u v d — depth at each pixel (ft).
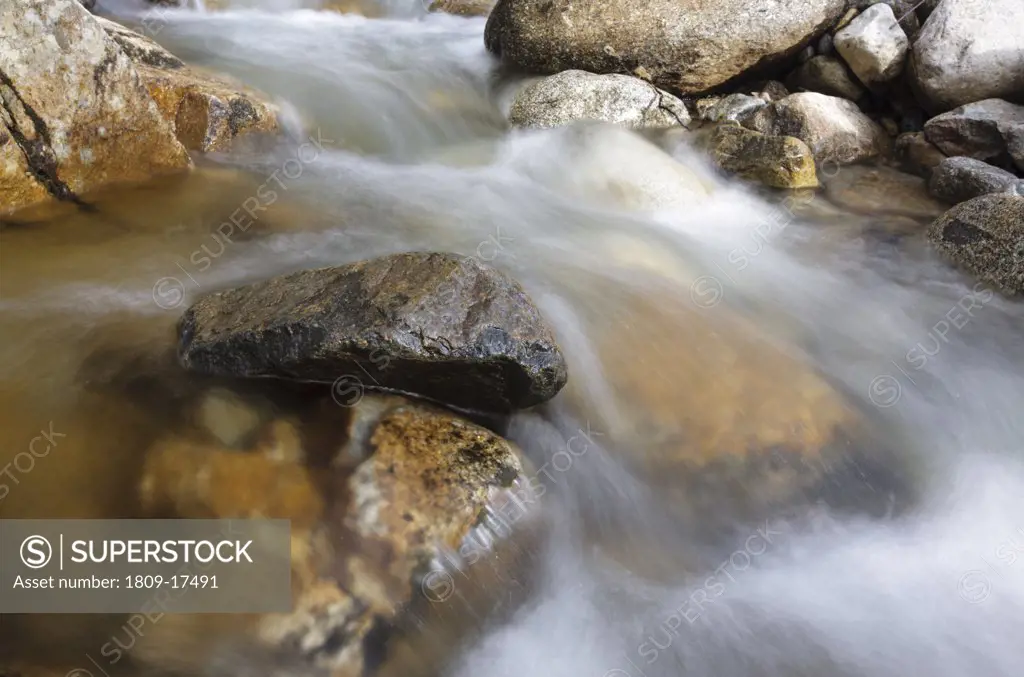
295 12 36.29
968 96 24.77
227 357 11.84
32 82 15.71
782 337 16.14
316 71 26.86
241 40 29.81
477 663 9.74
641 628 10.56
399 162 23.20
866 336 16.89
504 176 22.85
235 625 9.02
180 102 20.29
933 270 19.67
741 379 14.33
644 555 11.51
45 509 9.86
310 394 11.73
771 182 23.39
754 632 10.71
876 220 22.11
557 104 25.38
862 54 26.40
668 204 21.31
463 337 11.05
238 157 20.85
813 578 11.55
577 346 14.29
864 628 10.87
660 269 18.08
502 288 12.03
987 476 13.67
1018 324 17.71
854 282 19.19
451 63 30.45
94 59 16.61
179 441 10.83
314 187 20.36
